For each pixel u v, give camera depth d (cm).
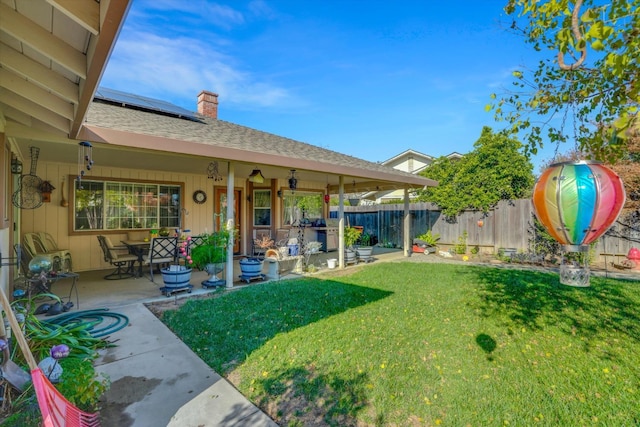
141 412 237
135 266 803
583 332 378
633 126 167
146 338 365
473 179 1080
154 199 845
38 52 209
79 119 311
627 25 199
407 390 264
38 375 170
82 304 484
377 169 956
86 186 741
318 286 601
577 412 238
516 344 348
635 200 754
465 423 227
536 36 282
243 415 236
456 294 544
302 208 1138
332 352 325
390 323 405
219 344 347
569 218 201
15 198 553
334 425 225
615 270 748
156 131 496
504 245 1013
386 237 1382
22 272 607
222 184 985
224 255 606
